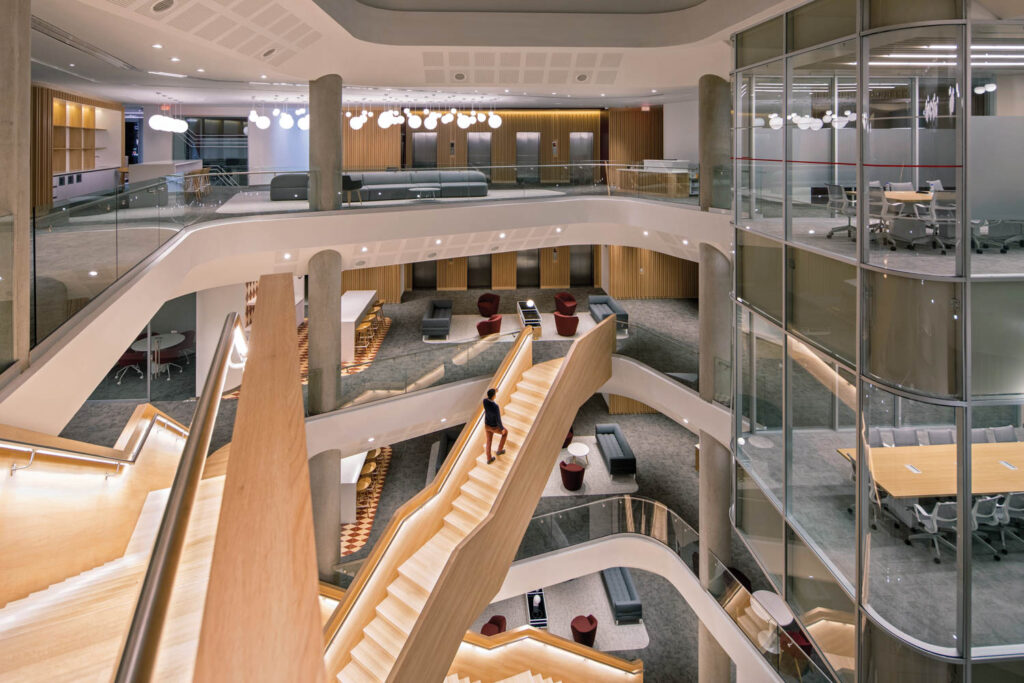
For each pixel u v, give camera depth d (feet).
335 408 48.03
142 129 77.87
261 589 4.47
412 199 53.52
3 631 13.83
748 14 35.47
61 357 21.57
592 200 61.36
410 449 73.67
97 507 21.25
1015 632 18.97
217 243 42.63
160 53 38.96
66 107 56.18
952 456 19.21
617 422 77.56
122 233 29.25
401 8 42.09
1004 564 18.90
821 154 23.24
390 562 33.68
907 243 19.49
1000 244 18.60
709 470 50.01
